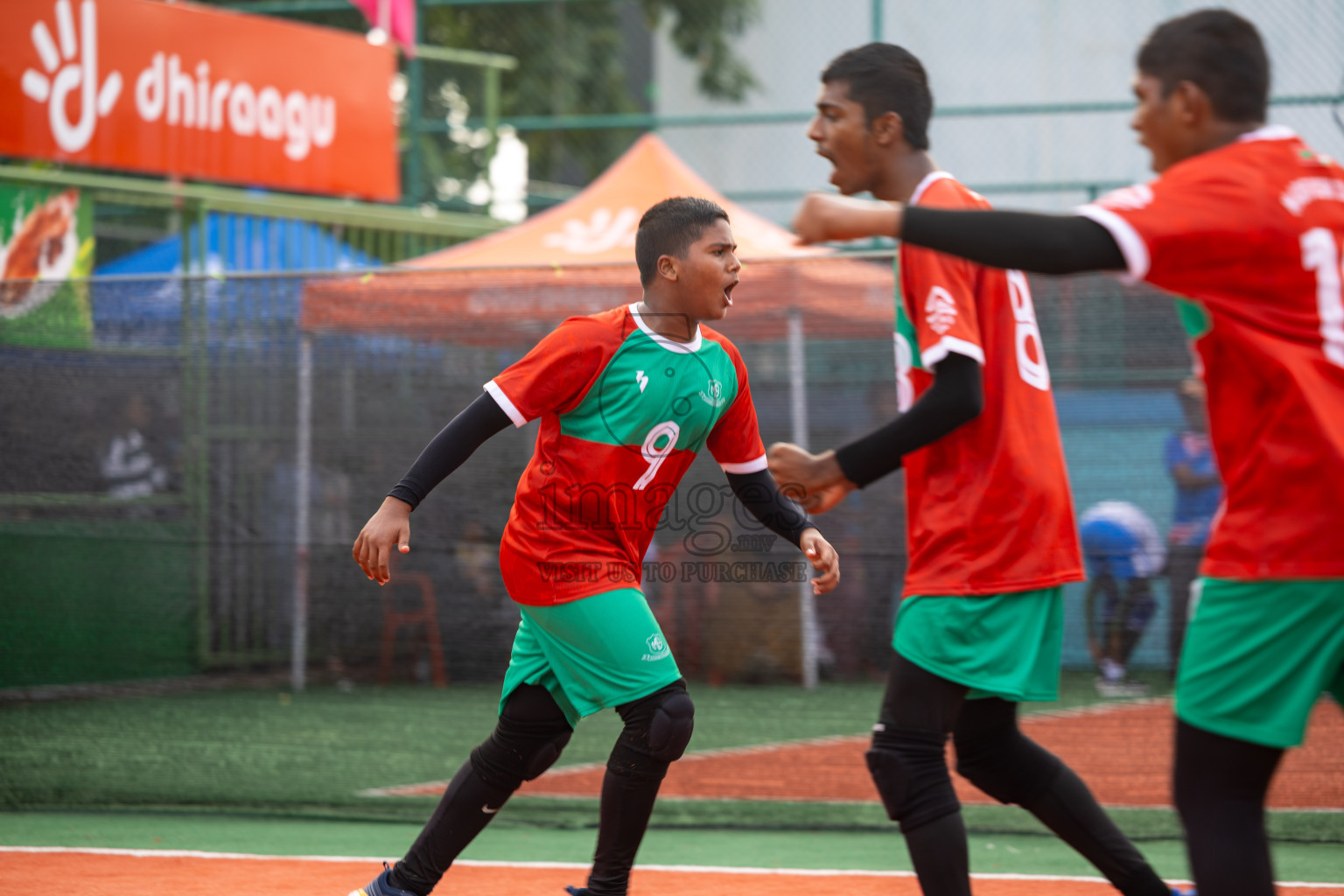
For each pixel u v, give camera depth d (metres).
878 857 15.60
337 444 22.59
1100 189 38.38
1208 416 8.55
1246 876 8.12
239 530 22.56
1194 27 8.52
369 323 22.70
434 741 19.98
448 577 22.30
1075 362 20.84
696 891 13.94
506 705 11.77
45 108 30.28
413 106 42.41
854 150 10.93
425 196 47.19
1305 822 16.50
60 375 22.45
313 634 22.52
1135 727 18.36
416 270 20.81
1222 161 8.16
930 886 10.20
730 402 11.88
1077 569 10.80
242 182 34.19
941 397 9.82
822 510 10.22
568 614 11.23
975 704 11.24
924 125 10.97
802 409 23.12
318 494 22.58
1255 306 8.04
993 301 10.62
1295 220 8.00
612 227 31.66
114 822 17.38
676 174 33.34
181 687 22.33
